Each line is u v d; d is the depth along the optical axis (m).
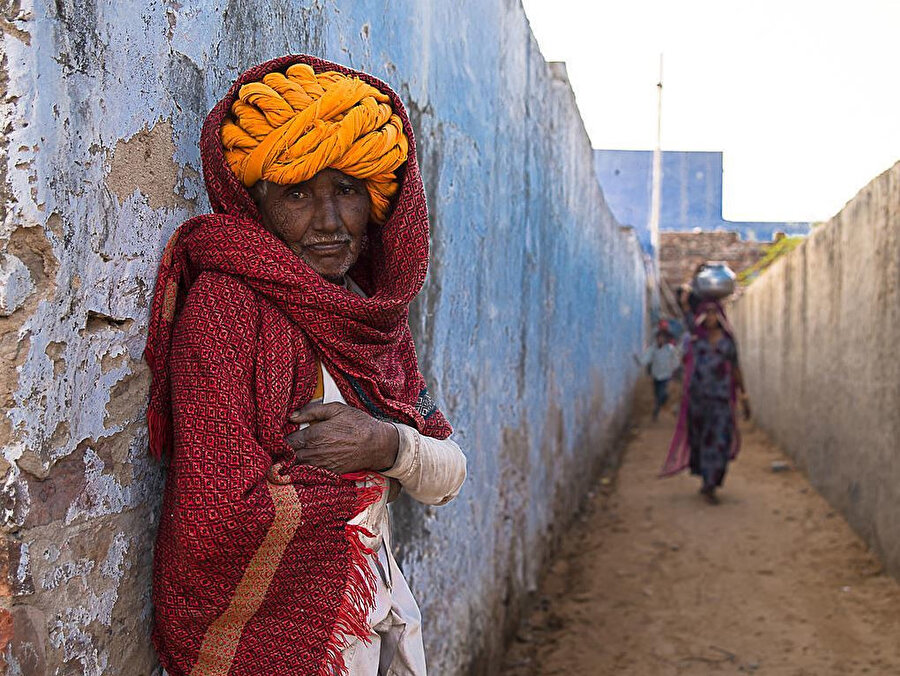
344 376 1.40
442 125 2.91
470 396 3.36
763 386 11.20
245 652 1.23
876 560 5.34
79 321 1.15
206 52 1.49
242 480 1.17
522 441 4.49
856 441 6.00
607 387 9.54
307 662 1.27
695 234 21.16
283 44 1.81
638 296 16.08
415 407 1.60
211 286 1.25
